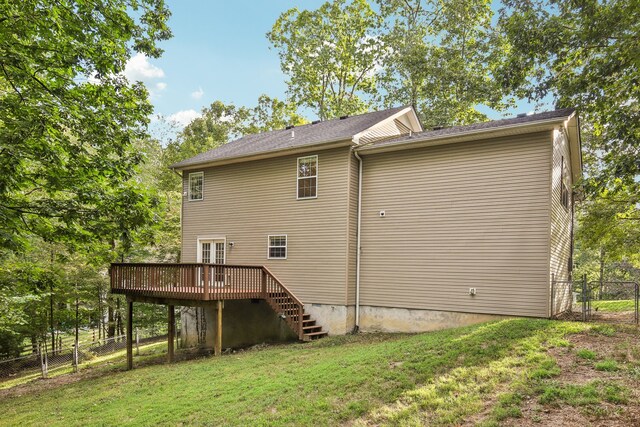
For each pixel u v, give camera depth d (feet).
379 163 40.65
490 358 20.39
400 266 38.52
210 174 50.72
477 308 34.35
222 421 18.24
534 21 39.04
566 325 25.43
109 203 26.71
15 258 35.35
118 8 26.40
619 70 31.73
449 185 36.63
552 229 32.89
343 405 17.62
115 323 65.16
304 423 16.47
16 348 51.65
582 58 39.86
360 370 21.79
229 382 24.50
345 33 88.74
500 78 42.50
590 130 56.49
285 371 25.14
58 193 29.71
